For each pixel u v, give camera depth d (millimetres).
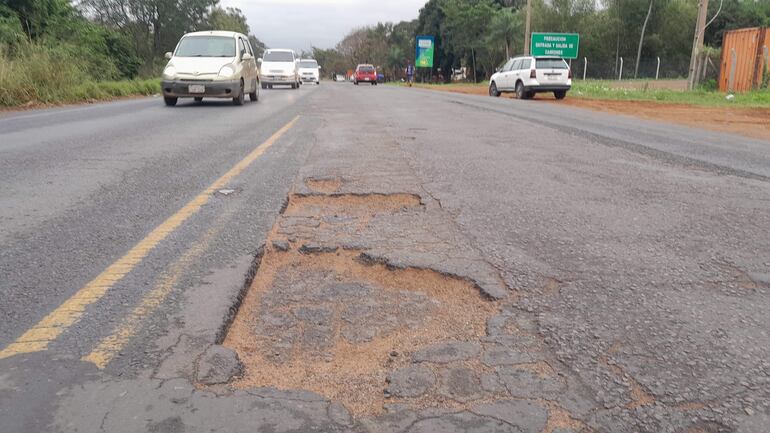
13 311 2424
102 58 23531
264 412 1746
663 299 2611
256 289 2768
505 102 18141
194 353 2088
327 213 4086
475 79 61125
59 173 5359
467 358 2092
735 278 2893
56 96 14383
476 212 4098
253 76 15812
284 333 2316
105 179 5121
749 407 1803
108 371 1961
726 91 23219
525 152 7062
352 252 3270
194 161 6078
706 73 25219
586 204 4398
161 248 3236
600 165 6211
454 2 62469
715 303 2580
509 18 51719
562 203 4418
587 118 12438
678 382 1936
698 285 2787
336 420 1714
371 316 2471
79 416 1715
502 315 2441
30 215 3914
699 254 3250
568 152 7141
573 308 2502
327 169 5680
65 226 3662
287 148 7070
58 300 2533
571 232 3635
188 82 13547
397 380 1942
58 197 4438
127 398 1807
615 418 1740
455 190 4820
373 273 2982
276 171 5555
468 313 2494
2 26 17781
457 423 1703
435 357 2102
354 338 2275
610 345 2180
